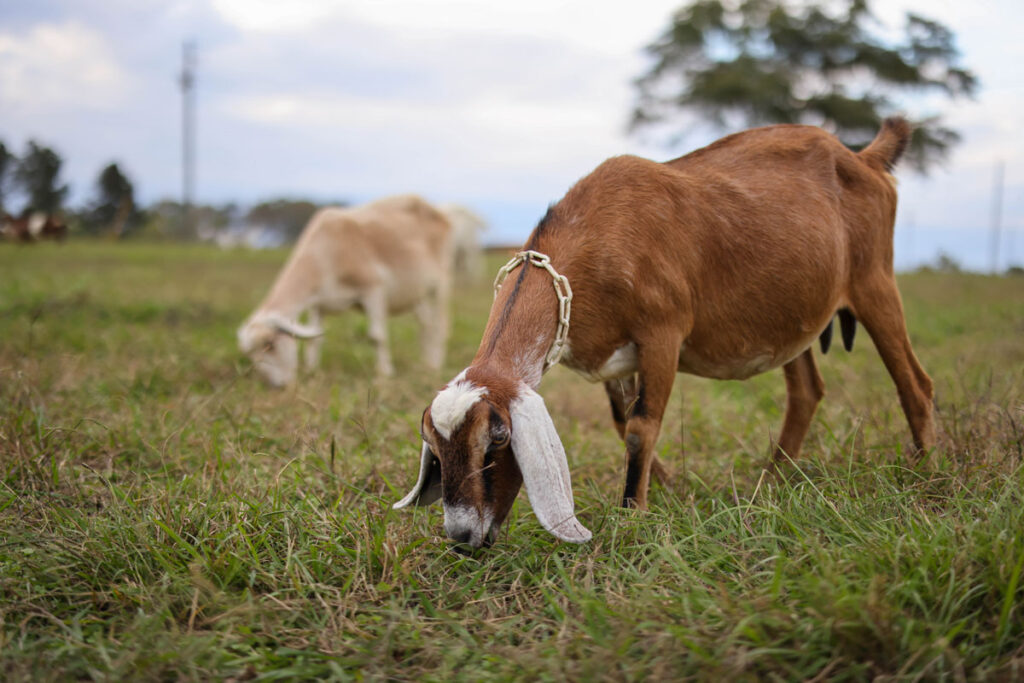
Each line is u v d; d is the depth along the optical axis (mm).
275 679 2410
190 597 2752
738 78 23094
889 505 3158
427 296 8805
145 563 2930
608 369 3518
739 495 3684
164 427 4406
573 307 3334
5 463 3777
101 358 6812
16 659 2424
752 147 3996
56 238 28078
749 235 3660
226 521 3166
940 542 2705
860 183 4062
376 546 2998
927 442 3898
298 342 8531
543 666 2346
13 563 2961
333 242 7918
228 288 13922
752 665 2291
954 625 2361
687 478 3982
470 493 2715
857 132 23031
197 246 30406
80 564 2938
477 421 2705
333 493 3799
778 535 2934
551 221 3451
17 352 6035
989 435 3773
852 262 4031
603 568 2930
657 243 3432
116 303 10039
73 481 3717
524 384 2912
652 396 3453
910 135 4441
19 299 9578
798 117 23781
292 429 4703
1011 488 3064
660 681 2238
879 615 2291
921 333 8445
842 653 2285
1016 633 2400
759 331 3770
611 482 4066
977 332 8180
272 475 3990
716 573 2844
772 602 2414
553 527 2713
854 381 6000
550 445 2789
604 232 3387
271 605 2715
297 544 3133
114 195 40594
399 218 8586
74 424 4371
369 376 7051
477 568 3059
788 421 4328
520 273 3283
